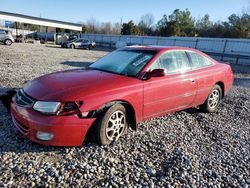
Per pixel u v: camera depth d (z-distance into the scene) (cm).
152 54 466
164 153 388
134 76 424
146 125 487
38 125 336
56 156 352
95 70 459
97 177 314
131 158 365
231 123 555
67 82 386
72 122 341
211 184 323
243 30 4800
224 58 2483
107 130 381
